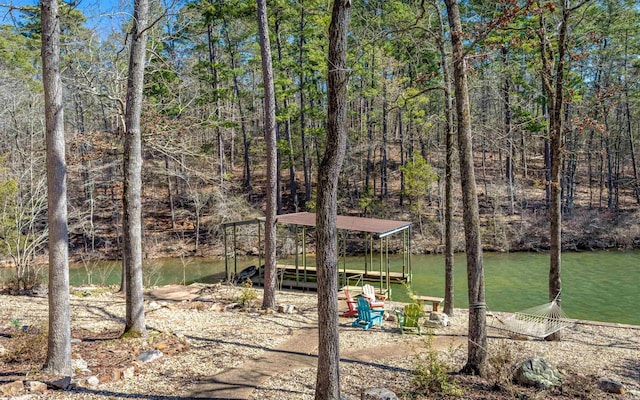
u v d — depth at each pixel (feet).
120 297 47.67
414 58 46.19
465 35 27.30
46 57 22.88
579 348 32.86
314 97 97.14
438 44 37.17
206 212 111.75
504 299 58.70
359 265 85.35
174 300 48.98
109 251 97.50
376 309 42.57
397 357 30.48
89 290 52.19
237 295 51.72
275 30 96.17
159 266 84.23
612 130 107.34
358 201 106.63
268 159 44.68
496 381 24.45
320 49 92.38
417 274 76.43
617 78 91.86
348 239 101.60
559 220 35.19
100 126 80.84
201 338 33.68
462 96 27.07
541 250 93.61
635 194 114.73
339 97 19.94
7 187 54.24
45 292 49.11
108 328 34.47
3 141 69.62
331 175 20.07
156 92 60.59
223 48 109.91
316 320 40.93
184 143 52.39
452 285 42.11
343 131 20.13
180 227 106.73
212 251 96.22
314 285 61.36
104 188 109.29
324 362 20.17
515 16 27.14
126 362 26.99
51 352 23.67
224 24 98.53
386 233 59.06
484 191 115.75
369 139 108.37
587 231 97.30
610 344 34.06
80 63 44.52
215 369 27.25
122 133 48.91
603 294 60.23
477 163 132.16
